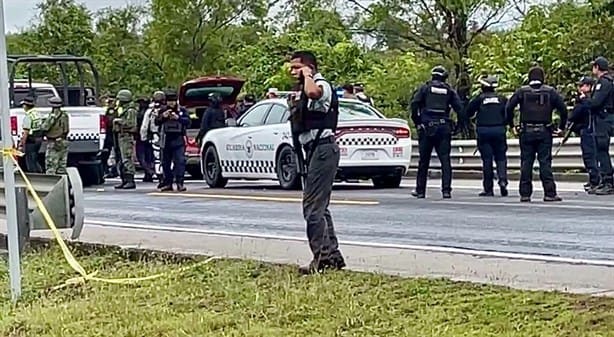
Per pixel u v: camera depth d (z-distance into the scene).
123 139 23.58
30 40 53.69
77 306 8.56
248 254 11.10
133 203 18.91
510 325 7.05
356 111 20.75
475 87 35.41
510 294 8.08
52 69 31.31
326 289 8.62
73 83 31.02
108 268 10.54
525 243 11.75
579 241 11.81
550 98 17.02
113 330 7.67
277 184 23.28
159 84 53.41
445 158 18.23
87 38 54.34
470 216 14.86
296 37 41.75
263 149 20.97
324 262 9.69
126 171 23.58
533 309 7.51
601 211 15.13
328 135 9.59
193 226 14.53
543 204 16.53
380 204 17.06
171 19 51.94
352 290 8.56
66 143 19.42
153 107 25.02
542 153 17.14
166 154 21.78
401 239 12.38
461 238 12.36
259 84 42.00
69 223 9.67
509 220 14.18
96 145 23.62
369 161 20.14
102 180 24.27
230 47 52.25
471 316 7.40
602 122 18.70
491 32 37.72
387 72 38.84
